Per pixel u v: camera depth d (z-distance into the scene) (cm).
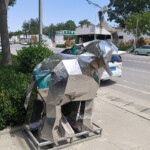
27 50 539
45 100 284
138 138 360
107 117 443
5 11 700
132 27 2633
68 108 411
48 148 309
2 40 713
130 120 433
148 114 467
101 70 308
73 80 270
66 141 332
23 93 353
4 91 354
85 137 346
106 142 339
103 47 288
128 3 3444
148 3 3328
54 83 272
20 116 356
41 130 301
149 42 2922
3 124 344
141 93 665
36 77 291
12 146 312
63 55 292
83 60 280
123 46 2938
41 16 681
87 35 3347
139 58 1770
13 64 707
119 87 738
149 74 999
